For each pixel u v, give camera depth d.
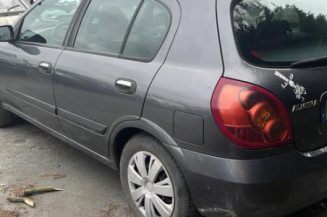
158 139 2.51
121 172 2.97
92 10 3.26
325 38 2.50
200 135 2.24
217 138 2.18
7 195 3.43
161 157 2.54
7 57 4.15
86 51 3.17
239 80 2.14
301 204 2.30
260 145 2.13
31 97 3.88
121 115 2.75
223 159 2.19
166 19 2.57
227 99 2.14
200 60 2.32
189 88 2.29
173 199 2.54
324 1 2.60
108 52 2.97
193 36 2.38
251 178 2.13
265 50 2.25
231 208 2.23
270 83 2.14
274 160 2.17
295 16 2.44
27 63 3.79
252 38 2.25
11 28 4.06
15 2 7.09
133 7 2.88
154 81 2.50
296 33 2.39
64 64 3.29
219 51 2.25
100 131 3.02
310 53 2.37
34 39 3.88
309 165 2.24
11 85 4.22
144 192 2.78
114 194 3.39
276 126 2.14
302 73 2.25
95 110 3.02
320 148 2.33
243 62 2.18
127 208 3.20
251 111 2.11
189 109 2.27
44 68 3.51
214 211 2.33
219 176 2.20
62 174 3.75
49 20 3.74
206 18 2.35
